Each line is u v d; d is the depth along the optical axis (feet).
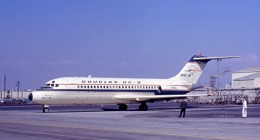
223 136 79.71
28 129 95.86
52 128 98.94
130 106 303.89
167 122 122.42
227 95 376.68
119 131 90.58
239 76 457.27
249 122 121.80
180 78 233.55
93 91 202.49
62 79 197.36
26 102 435.53
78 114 175.11
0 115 165.89
